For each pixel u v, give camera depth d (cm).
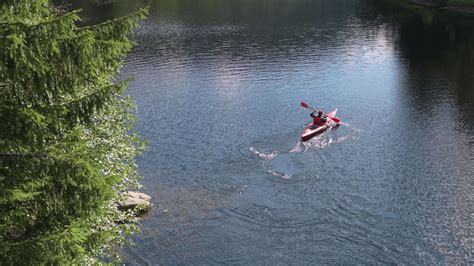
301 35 6850
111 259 2155
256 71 5094
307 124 3662
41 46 1020
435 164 3006
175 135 3494
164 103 4141
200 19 8106
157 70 5125
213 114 3891
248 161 3080
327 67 5241
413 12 8669
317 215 2489
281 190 2734
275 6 9512
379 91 4456
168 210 2547
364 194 2675
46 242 1020
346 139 3388
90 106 1173
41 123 1062
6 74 1055
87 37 1093
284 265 2147
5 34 998
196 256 2206
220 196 2683
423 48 6131
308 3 9856
